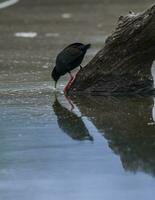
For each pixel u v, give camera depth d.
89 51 20.28
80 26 28.33
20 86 14.60
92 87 13.41
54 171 8.59
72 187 7.97
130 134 10.25
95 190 7.83
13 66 17.81
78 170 8.59
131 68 13.27
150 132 10.34
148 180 8.13
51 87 14.38
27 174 8.49
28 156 9.24
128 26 12.88
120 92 13.35
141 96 13.21
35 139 10.09
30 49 21.69
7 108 12.37
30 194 7.77
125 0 40.50
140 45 12.95
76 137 10.15
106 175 8.38
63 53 13.46
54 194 7.75
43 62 18.45
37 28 28.22
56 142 9.92
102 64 13.27
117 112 11.80
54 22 30.33
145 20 12.68
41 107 12.40
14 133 10.49
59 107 12.34
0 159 9.14
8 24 30.25
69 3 40.31
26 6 39.50
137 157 9.05
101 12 34.28
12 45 22.98
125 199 7.50
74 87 13.49
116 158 9.04
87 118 11.41
